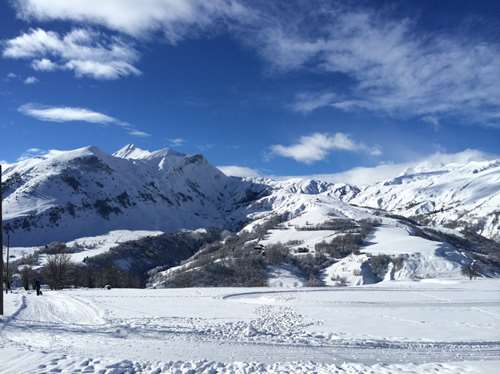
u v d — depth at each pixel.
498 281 99.81
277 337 27.03
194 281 196.50
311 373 17.09
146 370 16.23
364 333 30.20
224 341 24.55
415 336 29.11
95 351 19.81
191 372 16.36
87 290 83.25
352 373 17.41
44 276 132.50
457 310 45.94
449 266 196.50
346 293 71.69
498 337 29.17
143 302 52.03
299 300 57.66
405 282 105.94
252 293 72.69
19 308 42.12
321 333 29.52
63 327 28.38
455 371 17.84
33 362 16.56
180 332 27.47
